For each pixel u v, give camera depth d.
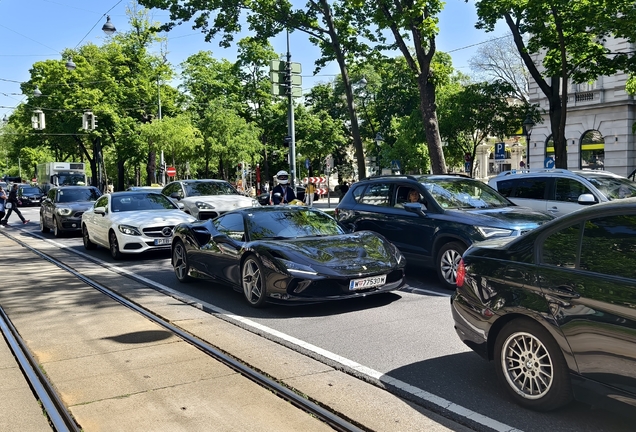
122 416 3.92
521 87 36.78
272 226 7.98
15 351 5.50
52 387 4.47
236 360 5.14
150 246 12.16
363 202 10.17
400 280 7.30
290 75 21.88
